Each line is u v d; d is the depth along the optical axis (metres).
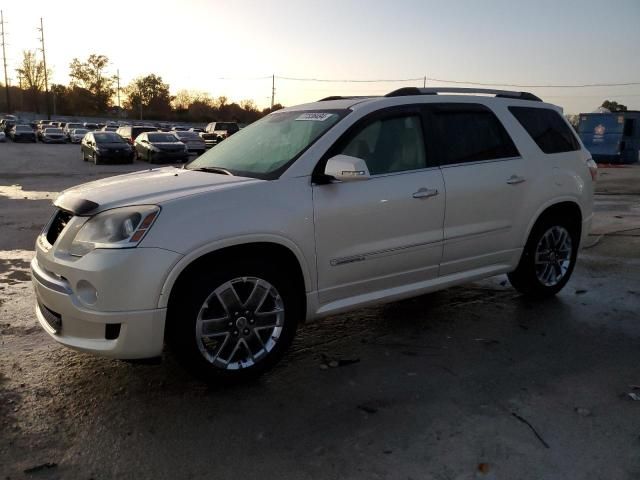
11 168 23.83
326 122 4.15
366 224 3.98
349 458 2.90
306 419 3.28
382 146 4.20
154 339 3.27
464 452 2.95
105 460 2.86
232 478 2.73
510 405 3.44
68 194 3.79
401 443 3.03
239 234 3.43
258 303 3.64
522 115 5.11
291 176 3.77
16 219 9.91
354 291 4.08
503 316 5.04
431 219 4.31
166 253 3.22
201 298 3.39
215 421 3.25
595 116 27.52
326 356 4.16
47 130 52.12
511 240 4.90
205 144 33.66
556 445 3.01
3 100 116.88
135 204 3.36
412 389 3.65
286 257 3.78
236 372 3.60
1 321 4.77
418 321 4.91
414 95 4.52
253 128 4.79
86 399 3.48
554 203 5.13
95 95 110.12
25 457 2.87
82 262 3.25
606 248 7.89
